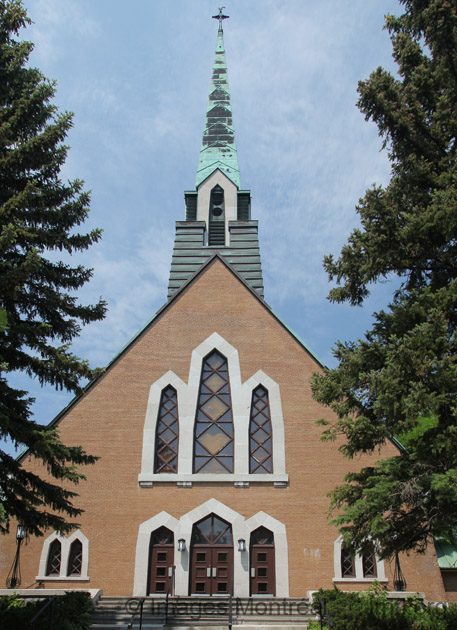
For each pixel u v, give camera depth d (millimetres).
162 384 25250
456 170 15602
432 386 13492
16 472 15516
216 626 18391
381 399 13609
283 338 26156
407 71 17875
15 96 18016
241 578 21641
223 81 46500
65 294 17391
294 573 21750
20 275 14125
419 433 23766
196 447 24250
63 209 17594
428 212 15000
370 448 15273
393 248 15727
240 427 24250
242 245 35469
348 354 15141
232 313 26812
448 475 12422
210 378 25656
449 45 16359
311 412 24578
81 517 22672
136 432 24312
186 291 27484
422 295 14680
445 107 16766
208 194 38938
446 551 22828
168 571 21969
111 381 25297
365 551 14711
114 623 18859
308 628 17062
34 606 15125
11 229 14320
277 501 22922
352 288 16438
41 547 22172
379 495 13484
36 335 15656
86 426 24406
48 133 17016
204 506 22797
